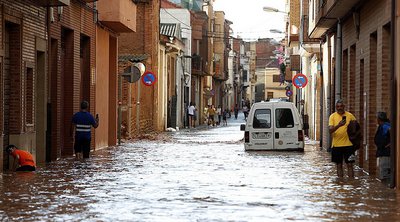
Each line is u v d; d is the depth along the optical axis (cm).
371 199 1961
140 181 2388
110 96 4844
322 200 1931
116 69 4884
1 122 2722
